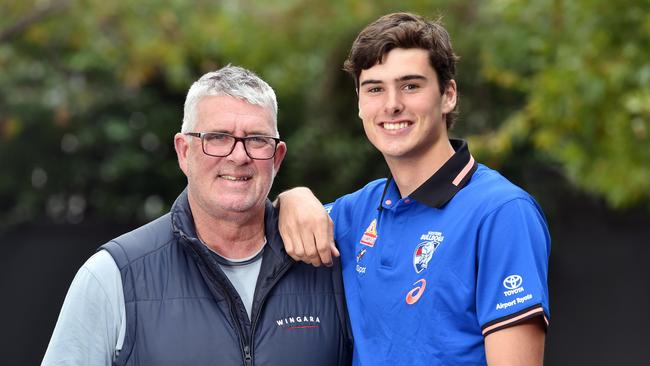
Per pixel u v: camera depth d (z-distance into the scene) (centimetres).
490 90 864
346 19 866
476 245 289
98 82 1084
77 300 305
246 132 312
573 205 830
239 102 312
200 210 320
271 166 319
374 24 309
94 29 911
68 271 916
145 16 908
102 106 1095
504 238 283
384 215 318
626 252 782
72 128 1085
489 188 295
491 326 280
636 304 775
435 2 847
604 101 629
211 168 313
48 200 1116
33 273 913
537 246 283
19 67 1025
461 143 312
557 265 808
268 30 947
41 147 1097
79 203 1130
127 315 305
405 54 301
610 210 792
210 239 321
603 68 612
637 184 653
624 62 610
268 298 318
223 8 970
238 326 309
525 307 276
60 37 936
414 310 295
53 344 305
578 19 627
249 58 975
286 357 312
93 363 303
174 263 314
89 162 1115
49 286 912
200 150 313
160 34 919
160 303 308
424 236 301
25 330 909
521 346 278
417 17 308
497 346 279
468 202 296
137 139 1116
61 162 1109
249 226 320
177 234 312
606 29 616
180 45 938
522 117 702
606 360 782
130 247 313
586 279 794
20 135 1080
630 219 784
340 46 869
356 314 314
